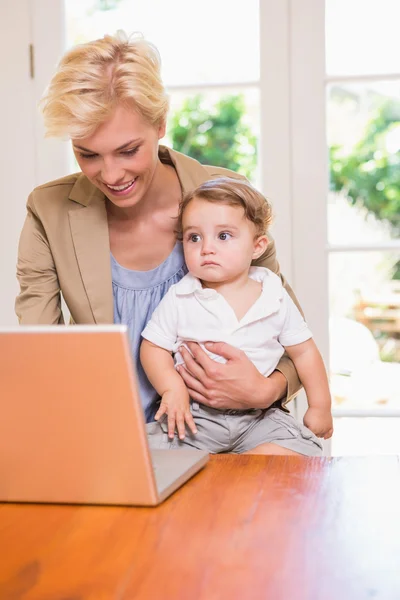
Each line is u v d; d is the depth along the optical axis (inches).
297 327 59.5
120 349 32.1
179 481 36.5
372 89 243.9
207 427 55.8
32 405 33.7
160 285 61.0
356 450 105.7
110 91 50.7
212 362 53.4
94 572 27.6
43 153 90.4
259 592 26.0
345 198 252.7
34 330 32.6
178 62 162.2
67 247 60.1
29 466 34.7
